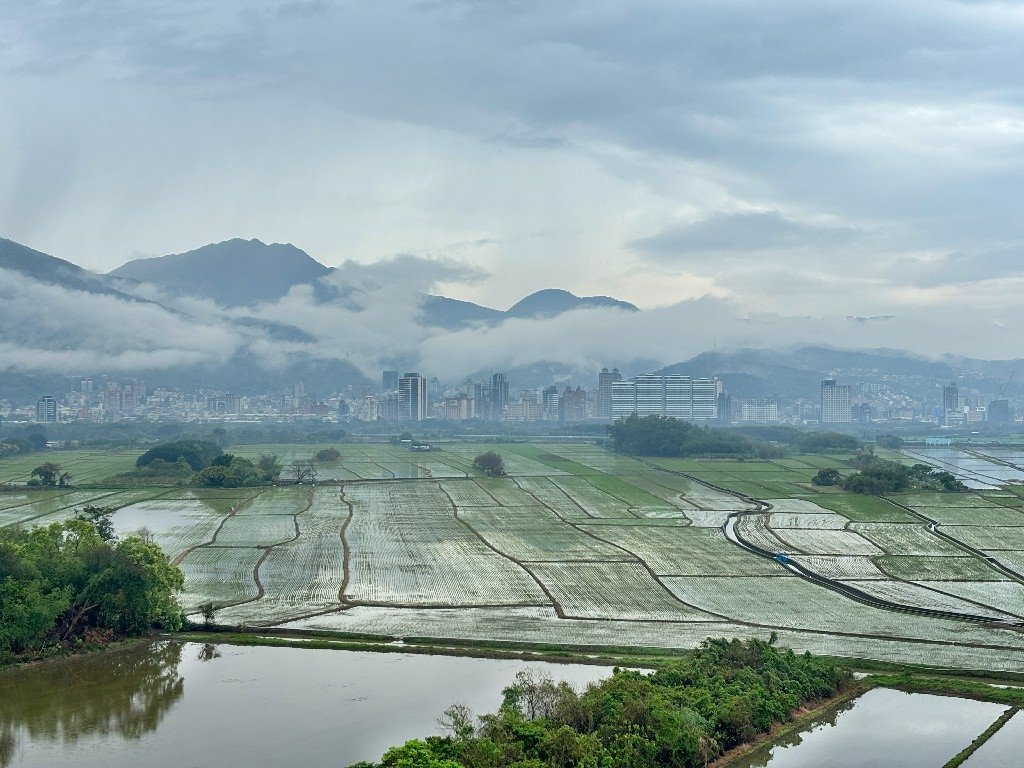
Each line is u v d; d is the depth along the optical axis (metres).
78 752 93.88
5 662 121.38
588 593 168.50
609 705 96.44
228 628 139.00
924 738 102.25
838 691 116.75
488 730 90.31
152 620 138.50
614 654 129.12
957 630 147.25
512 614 152.88
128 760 91.94
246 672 119.69
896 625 150.12
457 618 149.50
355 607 155.75
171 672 119.62
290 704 107.50
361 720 102.38
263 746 95.25
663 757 92.25
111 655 127.19
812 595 169.75
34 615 123.81
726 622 150.00
